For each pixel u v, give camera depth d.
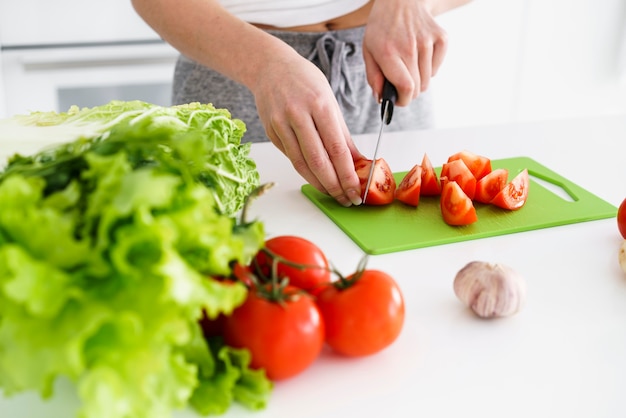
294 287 0.68
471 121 2.68
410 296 0.82
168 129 0.64
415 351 0.72
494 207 1.07
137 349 0.52
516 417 0.63
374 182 1.05
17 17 1.83
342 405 0.64
